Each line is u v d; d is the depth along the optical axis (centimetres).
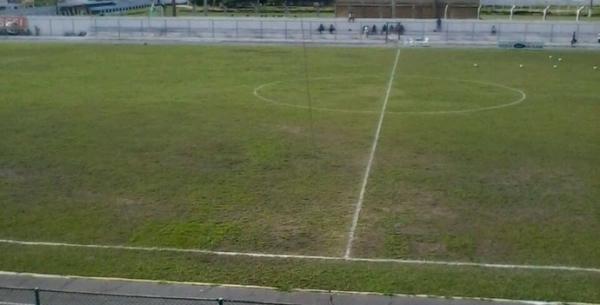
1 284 1955
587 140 3588
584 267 2089
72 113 4253
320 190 2809
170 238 2327
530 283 1975
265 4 13125
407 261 2138
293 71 5934
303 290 1936
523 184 2878
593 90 5053
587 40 8025
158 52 7262
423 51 7312
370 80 5484
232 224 2448
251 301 1719
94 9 12875
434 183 2892
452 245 2261
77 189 2841
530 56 6944
